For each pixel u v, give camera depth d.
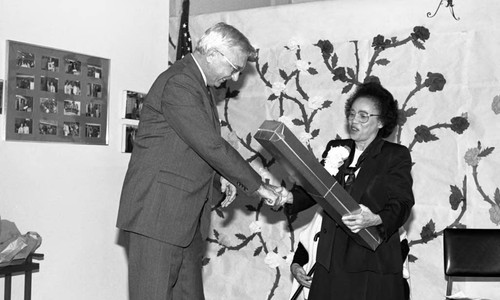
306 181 2.72
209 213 3.04
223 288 4.74
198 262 3.09
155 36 4.44
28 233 3.33
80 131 3.88
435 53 4.10
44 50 3.63
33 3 3.58
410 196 2.92
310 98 4.47
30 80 3.56
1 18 3.41
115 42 4.13
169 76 2.90
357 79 4.33
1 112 3.41
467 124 3.99
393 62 4.23
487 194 3.93
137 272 2.88
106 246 4.09
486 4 3.96
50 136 3.68
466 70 4.01
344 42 4.38
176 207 2.84
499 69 3.92
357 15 4.34
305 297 3.60
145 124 2.92
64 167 3.78
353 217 2.74
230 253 4.74
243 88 4.73
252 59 3.40
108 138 4.07
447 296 3.62
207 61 2.94
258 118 4.68
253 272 4.65
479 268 3.65
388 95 3.09
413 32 4.16
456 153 4.02
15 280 3.55
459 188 4.01
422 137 4.11
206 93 2.94
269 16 4.64
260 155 4.66
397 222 2.82
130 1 4.23
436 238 4.06
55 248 3.74
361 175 3.00
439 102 4.08
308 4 4.51
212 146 2.81
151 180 2.85
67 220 3.81
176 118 2.82
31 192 3.58
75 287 3.88
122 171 4.19
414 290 4.12
